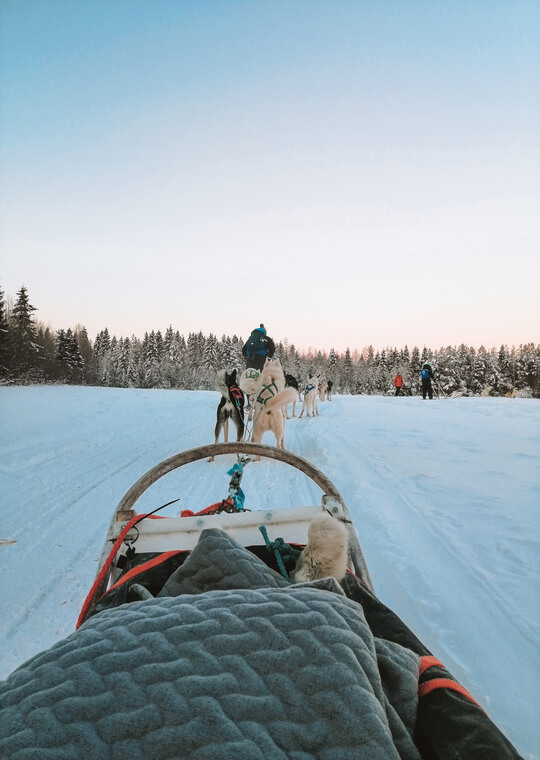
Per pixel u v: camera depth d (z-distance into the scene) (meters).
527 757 2.10
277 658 1.09
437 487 6.08
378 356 105.12
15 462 8.52
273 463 8.52
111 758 0.92
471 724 1.15
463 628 3.05
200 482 7.29
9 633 3.44
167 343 105.62
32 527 5.50
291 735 0.98
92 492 6.82
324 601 1.29
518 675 2.60
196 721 0.97
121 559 2.31
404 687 1.27
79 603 3.85
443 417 13.66
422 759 1.10
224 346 95.56
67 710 0.98
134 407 18.52
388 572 3.93
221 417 8.79
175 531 2.44
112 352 86.38
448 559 3.99
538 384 69.12
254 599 1.30
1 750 0.91
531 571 3.64
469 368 69.56
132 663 1.08
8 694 1.05
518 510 5.02
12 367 47.03
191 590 1.64
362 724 1.00
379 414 15.23
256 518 2.49
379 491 6.04
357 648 1.16
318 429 12.20
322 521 1.83
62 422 13.61
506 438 9.54
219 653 1.10
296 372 86.94
